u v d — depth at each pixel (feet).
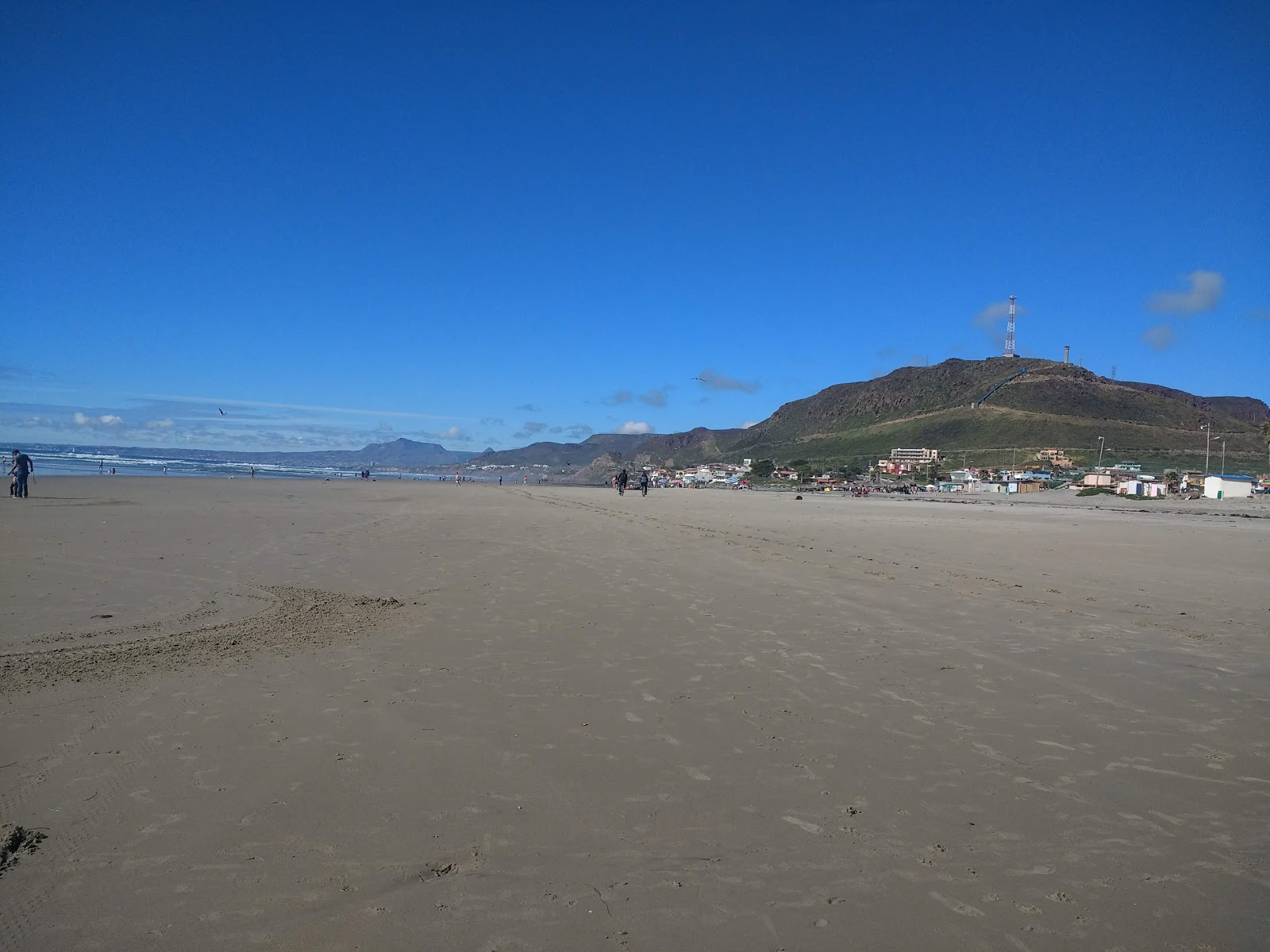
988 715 20.53
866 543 65.21
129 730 18.38
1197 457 484.74
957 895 12.10
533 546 56.59
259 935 10.80
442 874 12.45
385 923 11.12
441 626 29.71
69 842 13.24
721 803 15.16
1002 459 534.78
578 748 17.83
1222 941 10.95
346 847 13.20
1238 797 15.70
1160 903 11.94
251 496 123.54
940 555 57.52
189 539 55.21
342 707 20.30
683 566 46.73
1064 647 28.09
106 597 33.94
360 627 29.37
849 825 14.33
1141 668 25.27
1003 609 34.99
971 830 14.23
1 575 38.27
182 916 11.23
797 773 16.66
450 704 20.74
